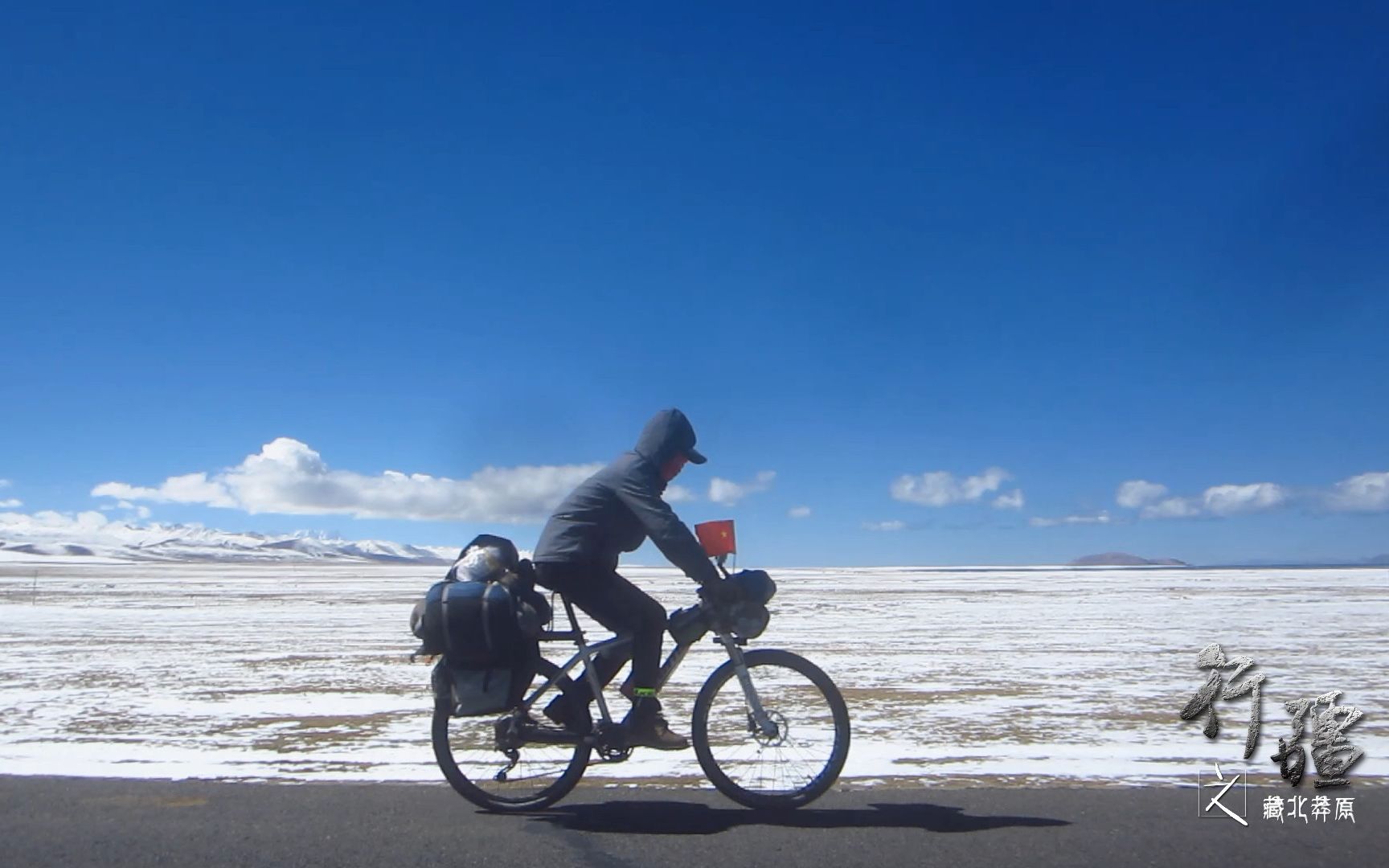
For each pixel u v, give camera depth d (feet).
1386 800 15.57
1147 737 21.12
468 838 13.74
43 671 32.32
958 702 25.84
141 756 19.19
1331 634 45.03
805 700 16.22
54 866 12.58
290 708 24.89
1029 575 188.75
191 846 13.28
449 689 15.51
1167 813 14.87
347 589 116.06
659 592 96.73
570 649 21.07
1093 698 26.68
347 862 12.76
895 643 42.04
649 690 15.51
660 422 15.72
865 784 16.98
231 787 16.53
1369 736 20.98
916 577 175.63
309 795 15.99
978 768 18.20
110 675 31.32
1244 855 13.00
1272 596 84.53
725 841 13.69
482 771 15.93
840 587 116.67
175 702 25.91
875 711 24.50
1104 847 13.32
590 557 15.40
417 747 20.12
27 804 15.34
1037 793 16.19
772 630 48.49
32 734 21.56
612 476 15.43
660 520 15.12
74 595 94.38
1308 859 12.84
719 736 17.61
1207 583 121.90
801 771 15.56
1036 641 42.91
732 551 15.78
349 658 36.04
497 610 15.07
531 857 12.98
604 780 17.26
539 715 15.79
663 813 15.20
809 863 12.76
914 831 14.12
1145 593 92.12
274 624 53.31
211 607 71.92
